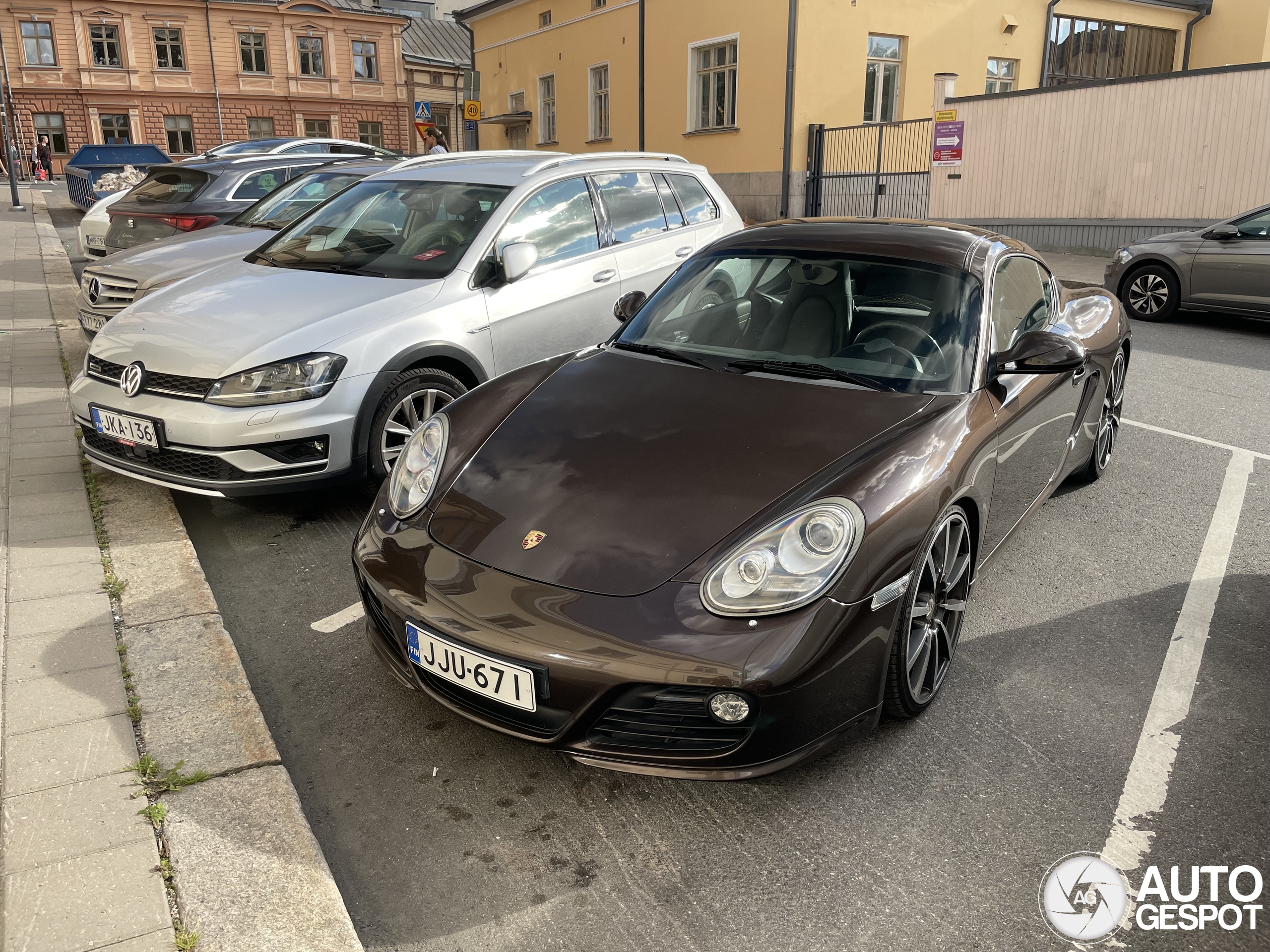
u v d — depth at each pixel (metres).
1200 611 3.51
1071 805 2.46
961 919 2.09
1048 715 2.85
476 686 2.32
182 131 42.97
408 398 4.26
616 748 2.27
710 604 2.22
